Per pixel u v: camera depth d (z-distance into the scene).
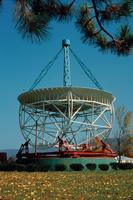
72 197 16.12
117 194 17.23
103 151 52.25
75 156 49.22
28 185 20.30
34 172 38.66
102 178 26.88
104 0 11.78
